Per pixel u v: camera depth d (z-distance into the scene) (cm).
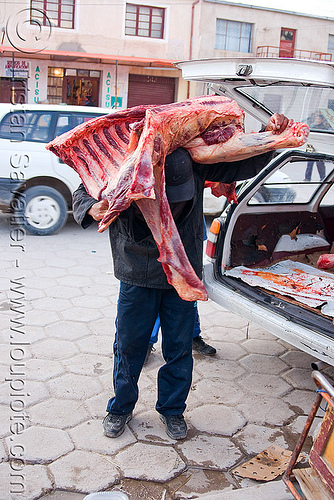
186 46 2066
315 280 379
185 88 2089
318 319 304
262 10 2119
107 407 288
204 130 239
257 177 375
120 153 255
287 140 231
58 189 699
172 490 247
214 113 235
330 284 372
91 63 1958
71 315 431
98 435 282
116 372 281
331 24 2238
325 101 315
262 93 323
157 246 241
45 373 339
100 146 259
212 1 2038
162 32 2038
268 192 406
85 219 259
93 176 253
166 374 283
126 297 268
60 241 674
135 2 1966
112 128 265
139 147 215
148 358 363
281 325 305
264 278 375
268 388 339
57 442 274
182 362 279
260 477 254
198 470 261
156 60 1938
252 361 375
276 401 324
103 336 396
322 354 282
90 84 1998
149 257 258
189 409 312
